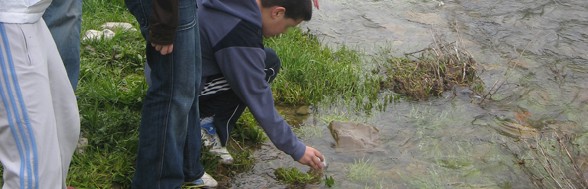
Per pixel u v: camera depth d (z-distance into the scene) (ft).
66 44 10.59
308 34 17.69
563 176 11.49
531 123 14.06
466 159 12.69
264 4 10.73
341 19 18.92
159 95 9.54
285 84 14.51
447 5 20.12
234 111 11.75
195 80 9.62
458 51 16.01
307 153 11.05
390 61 16.19
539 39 17.97
